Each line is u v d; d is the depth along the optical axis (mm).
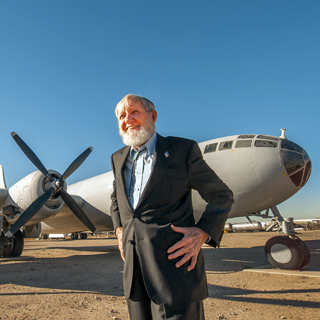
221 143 9742
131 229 1687
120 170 1957
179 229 1597
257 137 9336
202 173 1776
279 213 9312
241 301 4648
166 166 1707
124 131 2002
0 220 9992
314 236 21578
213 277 6727
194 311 1529
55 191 8703
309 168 8984
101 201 13297
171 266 1532
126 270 1690
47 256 11992
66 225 14820
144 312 1634
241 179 8969
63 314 3984
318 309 4180
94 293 5227
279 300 4672
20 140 8594
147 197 1675
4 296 5031
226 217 1705
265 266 7922
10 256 11133
